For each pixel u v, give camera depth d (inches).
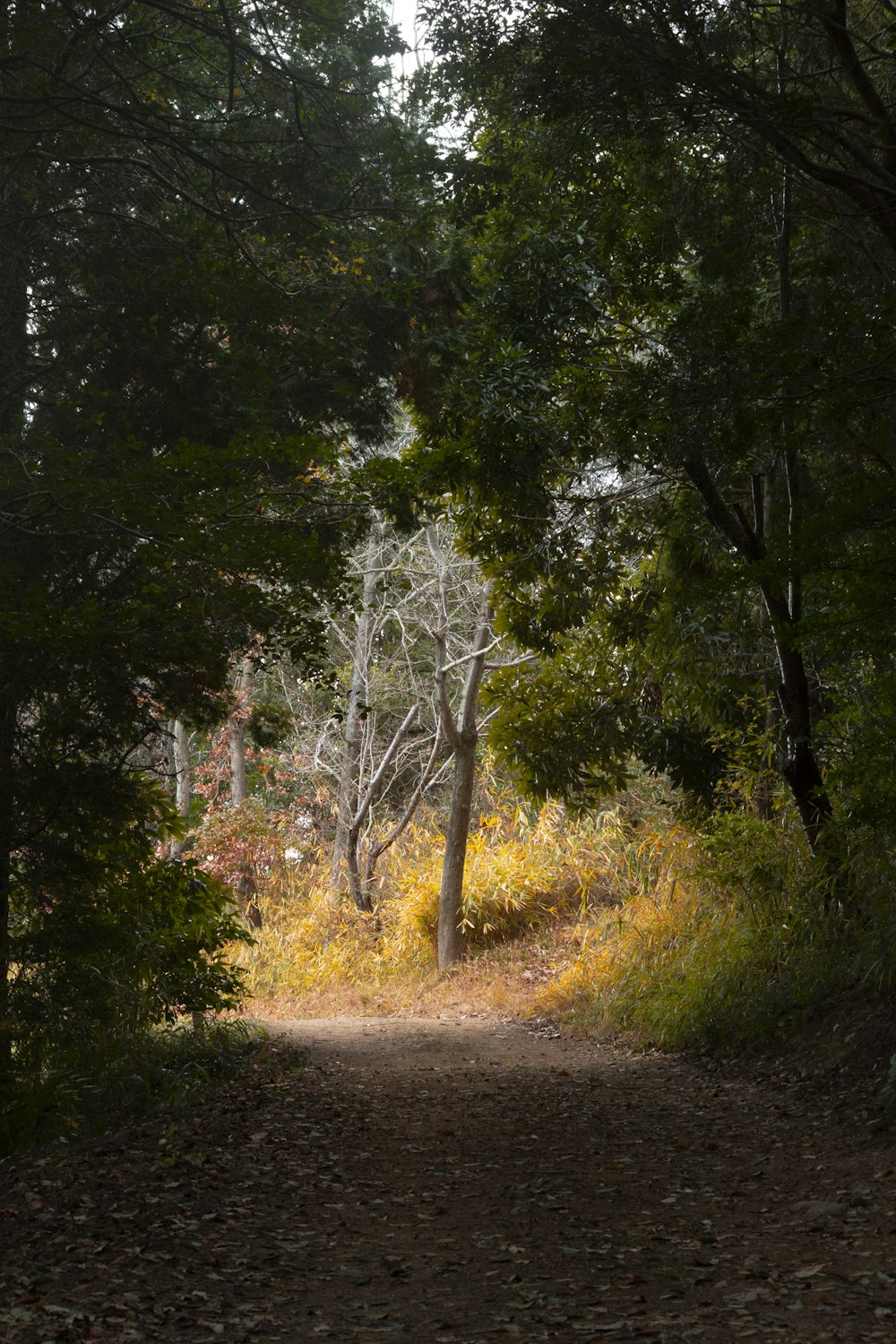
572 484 576.7
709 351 341.4
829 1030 420.2
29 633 316.5
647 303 479.2
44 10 342.3
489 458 491.8
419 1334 176.4
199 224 389.1
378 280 418.0
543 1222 243.3
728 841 538.0
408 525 415.5
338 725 1052.5
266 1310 188.5
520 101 367.2
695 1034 498.0
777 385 323.6
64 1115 343.6
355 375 426.9
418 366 454.0
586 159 408.2
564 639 648.4
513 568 581.9
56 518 344.8
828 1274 192.5
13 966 384.8
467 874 886.4
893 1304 173.9
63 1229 228.8
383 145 389.4
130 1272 202.1
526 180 429.7
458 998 762.2
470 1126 356.2
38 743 371.6
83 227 379.6
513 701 645.3
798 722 491.5
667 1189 269.9
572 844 878.4
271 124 391.9
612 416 426.0
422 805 1109.1
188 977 458.3
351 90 382.6
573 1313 182.9
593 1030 587.8
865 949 434.0
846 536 358.9
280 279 396.2
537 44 352.5
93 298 381.7
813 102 313.6
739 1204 250.7
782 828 538.0
